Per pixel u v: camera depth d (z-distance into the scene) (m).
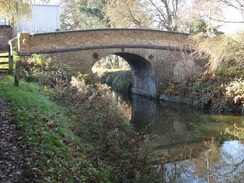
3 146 4.14
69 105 8.48
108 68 34.72
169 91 18.08
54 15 19.95
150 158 6.16
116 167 5.20
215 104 14.05
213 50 14.45
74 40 15.42
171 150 8.01
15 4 15.05
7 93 7.06
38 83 10.63
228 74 14.65
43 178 3.50
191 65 18.12
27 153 4.04
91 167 4.66
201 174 6.29
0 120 5.20
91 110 7.83
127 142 6.64
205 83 15.52
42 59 12.74
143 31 17.83
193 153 7.79
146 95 21.00
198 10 15.56
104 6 28.98
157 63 18.62
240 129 10.40
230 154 7.72
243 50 13.53
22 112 5.74
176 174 6.18
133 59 20.28
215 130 10.40
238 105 13.18
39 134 4.86
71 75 12.07
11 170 3.50
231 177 6.20
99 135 6.50
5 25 18.38
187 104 16.45
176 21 24.62
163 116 13.49
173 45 18.83
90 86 10.63
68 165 4.25
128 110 15.12
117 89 25.67
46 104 7.39
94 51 16.06
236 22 13.62
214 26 15.52
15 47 15.24
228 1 13.94
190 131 10.38
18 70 8.16
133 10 25.83
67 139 5.39
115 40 16.81
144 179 5.03
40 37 14.48
